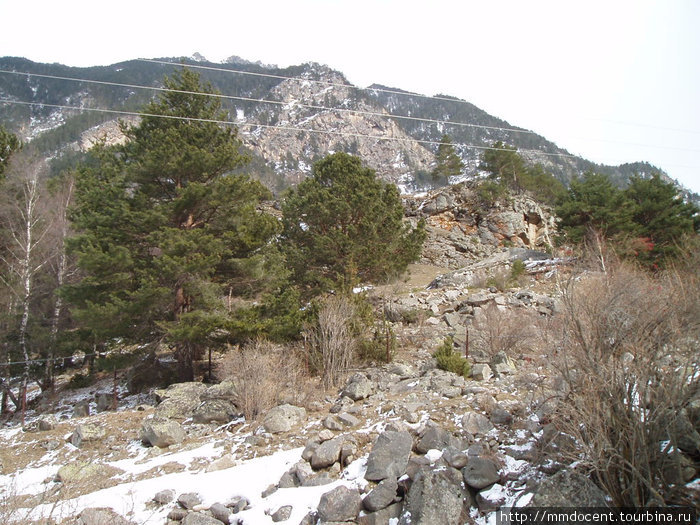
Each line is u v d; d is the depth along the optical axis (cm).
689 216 2941
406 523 636
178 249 1623
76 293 1744
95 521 788
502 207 4409
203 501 840
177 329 1535
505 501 643
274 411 1107
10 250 2309
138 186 1881
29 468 1152
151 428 1165
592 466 595
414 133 17688
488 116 17288
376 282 2608
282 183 10019
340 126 16938
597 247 1817
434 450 770
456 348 1631
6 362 2041
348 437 902
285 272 1922
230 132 2005
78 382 2177
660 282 913
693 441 605
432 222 4475
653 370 581
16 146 2577
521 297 2197
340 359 1379
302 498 760
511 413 850
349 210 2569
